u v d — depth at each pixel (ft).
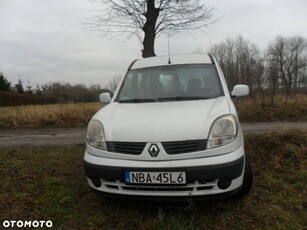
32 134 32.40
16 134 32.60
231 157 10.94
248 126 33.71
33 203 12.96
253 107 42.24
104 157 11.53
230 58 84.28
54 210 12.26
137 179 10.88
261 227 10.82
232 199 12.74
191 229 10.69
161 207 12.24
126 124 11.84
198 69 16.03
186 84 15.26
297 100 47.11
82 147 23.86
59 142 26.86
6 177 16.07
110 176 11.23
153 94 15.17
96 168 11.47
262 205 12.38
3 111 44.27
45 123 39.14
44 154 21.39
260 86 50.57
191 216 11.40
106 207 12.47
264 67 60.34
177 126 11.17
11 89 206.18
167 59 17.33
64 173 16.84
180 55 17.70
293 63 171.01
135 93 15.60
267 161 18.02
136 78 16.43
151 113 12.43
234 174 10.92
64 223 11.40
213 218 11.43
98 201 13.05
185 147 10.88
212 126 11.19
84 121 40.47
